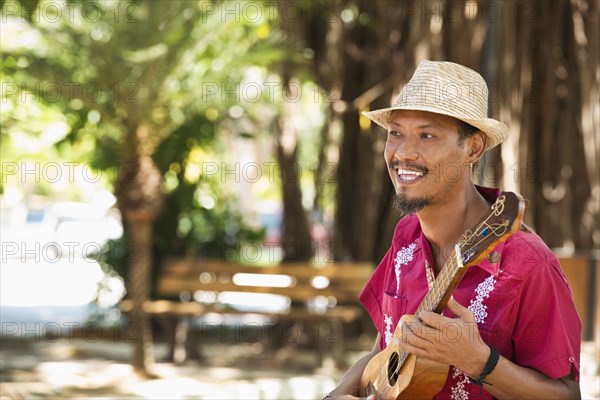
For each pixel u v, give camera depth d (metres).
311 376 8.48
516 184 8.62
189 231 10.52
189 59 8.75
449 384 2.75
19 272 19.25
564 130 9.02
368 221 10.01
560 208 9.02
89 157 10.45
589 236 9.01
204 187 10.59
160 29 8.25
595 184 8.98
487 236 2.49
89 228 20.39
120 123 8.59
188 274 9.41
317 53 9.91
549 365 2.61
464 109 2.73
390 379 2.87
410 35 9.30
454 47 9.00
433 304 2.64
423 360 2.67
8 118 9.88
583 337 7.77
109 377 8.17
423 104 2.73
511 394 2.58
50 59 8.70
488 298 2.67
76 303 13.97
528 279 2.63
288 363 9.15
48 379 7.96
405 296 2.97
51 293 15.52
